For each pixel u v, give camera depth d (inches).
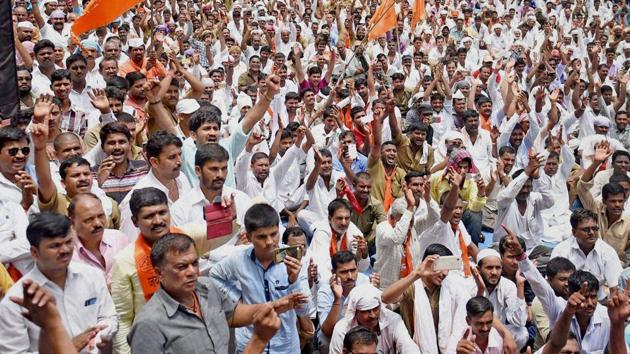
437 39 812.0
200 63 645.9
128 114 314.3
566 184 422.0
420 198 320.2
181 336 172.7
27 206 239.8
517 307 281.3
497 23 919.7
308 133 397.1
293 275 218.4
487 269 281.4
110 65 446.0
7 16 249.0
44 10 635.5
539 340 289.9
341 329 250.4
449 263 256.2
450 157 391.5
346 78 621.3
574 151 526.0
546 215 414.9
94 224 207.9
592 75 681.0
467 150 436.5
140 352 170.4
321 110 462.6
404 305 270.2
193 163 275.7
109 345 198.7
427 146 442.6
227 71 597.0
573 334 257.9
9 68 251.3
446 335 264.5
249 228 216.1
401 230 304.2
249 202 250.7
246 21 783.7
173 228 216.4
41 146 232.5
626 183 383.2
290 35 818.2
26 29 474.9
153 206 204.2
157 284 204.2
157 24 725.9
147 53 537.3
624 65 794.2
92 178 258.2
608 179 415.8
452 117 543.8
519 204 379.6
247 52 732.0
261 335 143.5
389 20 571.8
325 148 408.5
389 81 649.0
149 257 204.1
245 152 330.6
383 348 259.3
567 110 617.0
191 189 252.7
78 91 386.6
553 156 409.4
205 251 220.7
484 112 518.6
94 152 291.3
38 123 232.5
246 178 335.0
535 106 548.4
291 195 378.9
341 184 363.3
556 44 827.4
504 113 553.6
